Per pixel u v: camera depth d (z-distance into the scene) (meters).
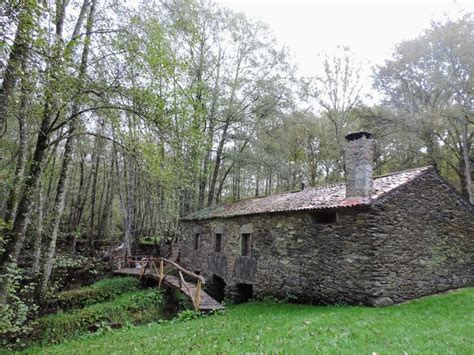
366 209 9.14
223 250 14.71
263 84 21.69
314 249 10.37
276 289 11.50
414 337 5.70
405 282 9.47
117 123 8.39
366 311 7.91
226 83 21.45
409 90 25.81
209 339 6.38
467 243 11.73
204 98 20.45
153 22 8.42
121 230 28.64
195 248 17.48
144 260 18.06
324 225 10.19
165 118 8.39
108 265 18.75
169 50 8.63
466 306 8.48
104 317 10.05
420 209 10.39
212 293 15.11
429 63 23.45
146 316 10.80
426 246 10.32
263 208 12.98
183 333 7.28
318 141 29.70
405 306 8.61
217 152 22.66
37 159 8.17
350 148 10.30
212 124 21.52
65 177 10.94
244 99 22.41
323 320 7.05
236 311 9.98
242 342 5.90
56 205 10.72
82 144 20.70
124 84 8.02
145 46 8.10
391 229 9.41
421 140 22.36
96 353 6.36
